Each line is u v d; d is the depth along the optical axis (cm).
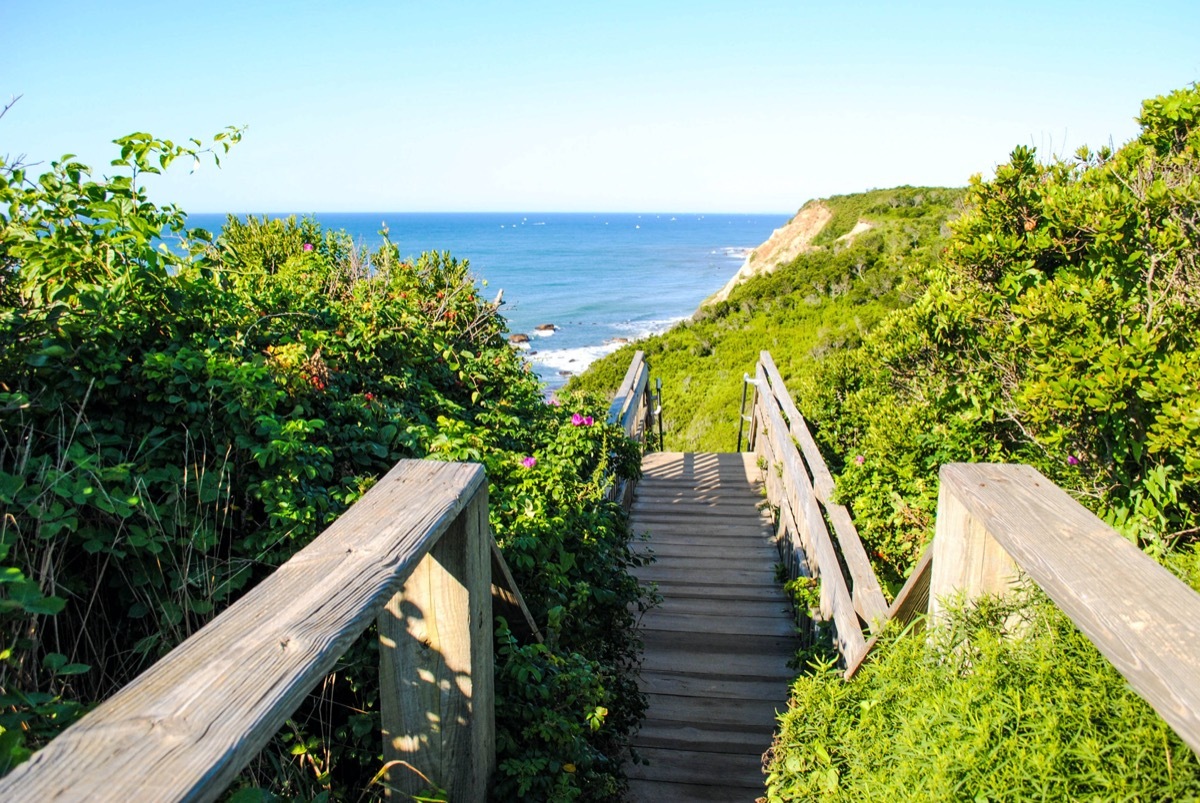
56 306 226
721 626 409
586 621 290
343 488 249
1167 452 302
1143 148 425
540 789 180
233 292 351
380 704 166
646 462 770
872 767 159
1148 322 323
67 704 133
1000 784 116
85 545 170
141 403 226
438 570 149
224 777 72
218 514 215
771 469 621
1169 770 105
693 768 285
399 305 461
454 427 301
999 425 411
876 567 423
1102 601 107
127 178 262
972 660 151
